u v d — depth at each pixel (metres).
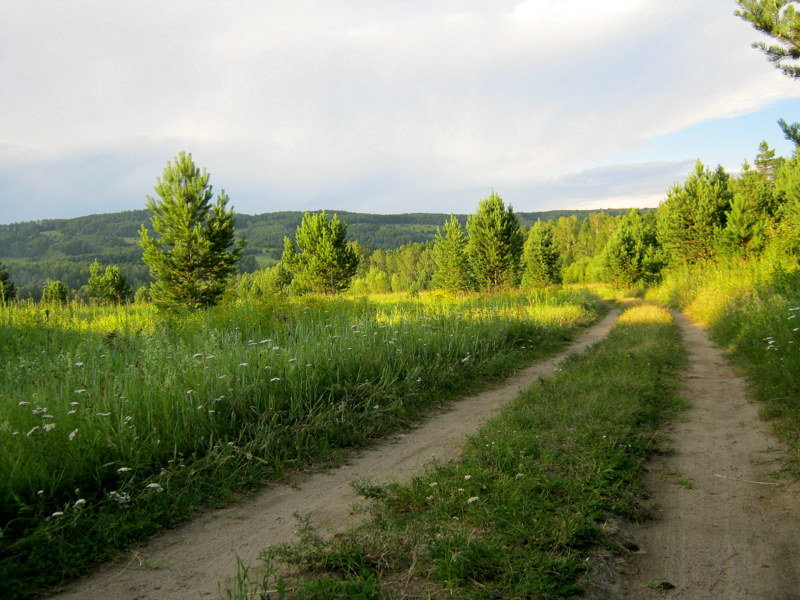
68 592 3.06
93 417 4.95
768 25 6.82
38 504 3.76
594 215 145.75
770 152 56.97
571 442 5.22
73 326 12.31
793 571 3.02
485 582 2.89
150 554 3.56
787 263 16.98
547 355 13.82
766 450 5.18
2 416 4.71
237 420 6.02
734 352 11.11
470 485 4.20
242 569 3.25
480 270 37.41
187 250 21.70
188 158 22.05
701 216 34.22
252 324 11.95
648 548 3.43
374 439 6.47
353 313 14.19
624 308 34.25
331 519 4.05
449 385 9.20
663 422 6.59
